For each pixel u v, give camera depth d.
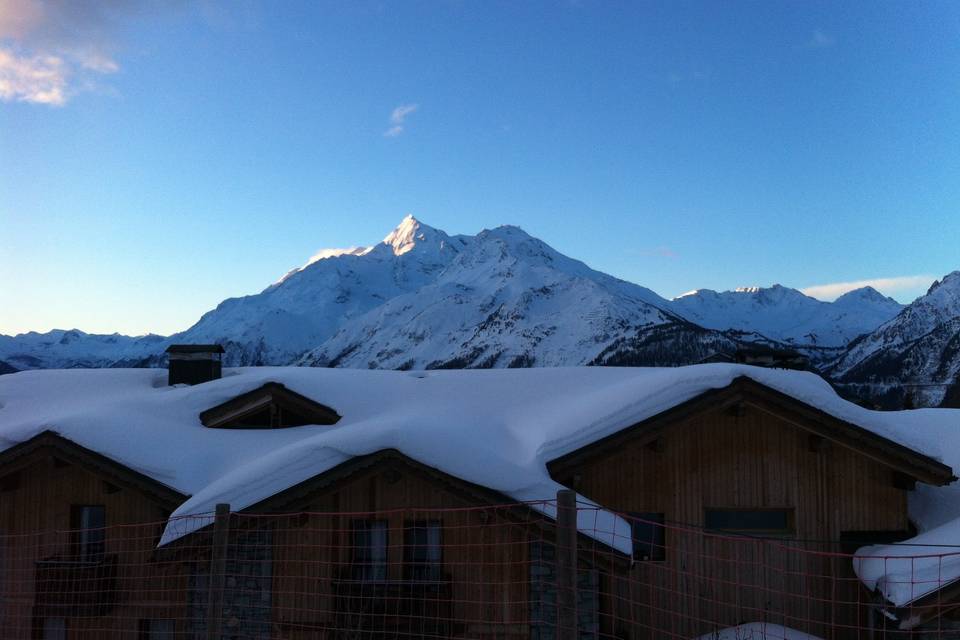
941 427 20.50
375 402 20.17
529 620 14.34
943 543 14.04
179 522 14.31
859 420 15.70
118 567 17.11
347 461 14.47
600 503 16.19
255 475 14.76
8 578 17.45
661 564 16.03
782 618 15.74
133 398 20.12
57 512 17.58
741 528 16.25
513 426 17.89
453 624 14.75
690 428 16.41
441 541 15.24
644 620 15.85
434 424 15.57
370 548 15.45
